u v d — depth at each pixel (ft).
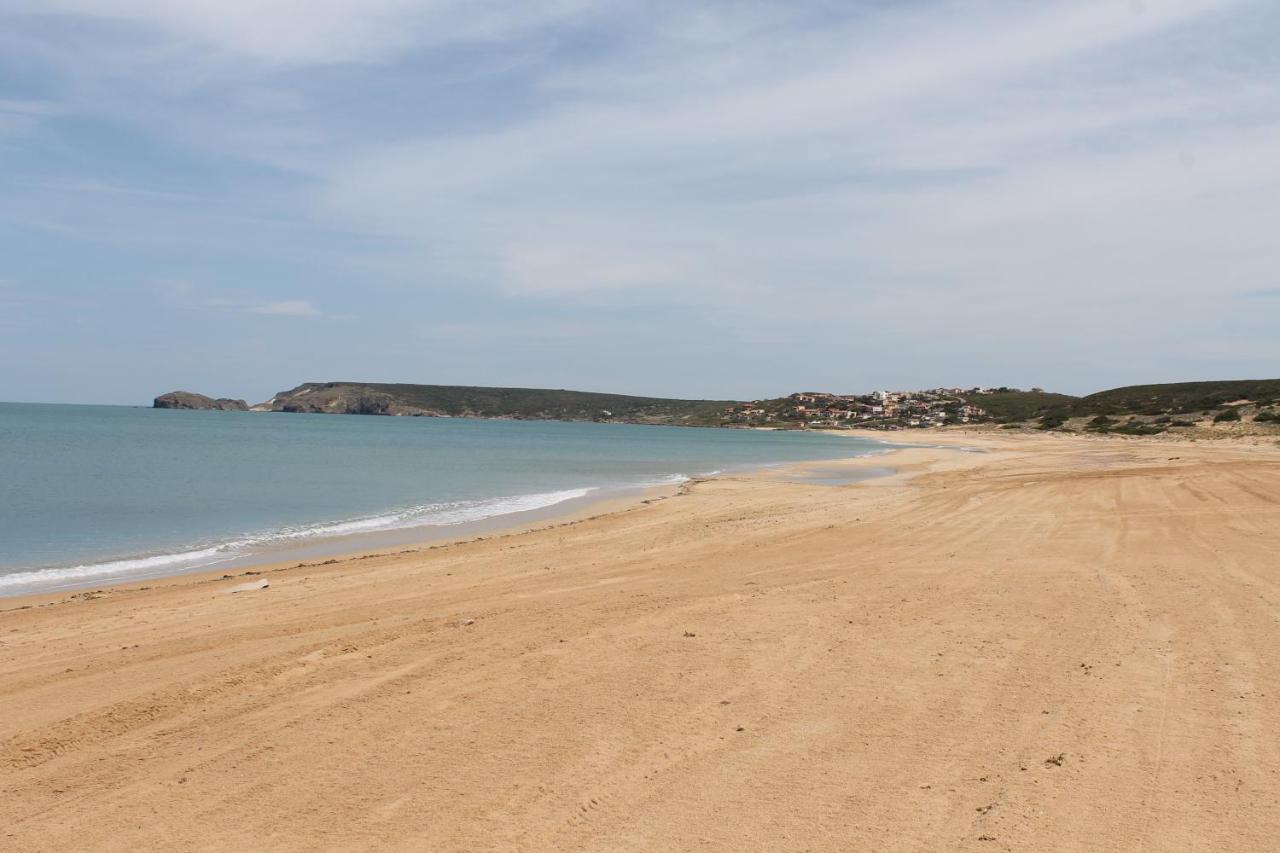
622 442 327.67
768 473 133.49
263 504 90.48
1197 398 329.93
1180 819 13.03
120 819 14.40
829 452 237.66
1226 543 40.16
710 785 14.78
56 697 21.91
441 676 21.54
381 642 25.32
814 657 22.20
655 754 16.20
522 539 58.49
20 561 55.16
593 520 69.82
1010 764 15.26
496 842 13.07
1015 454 183.62
